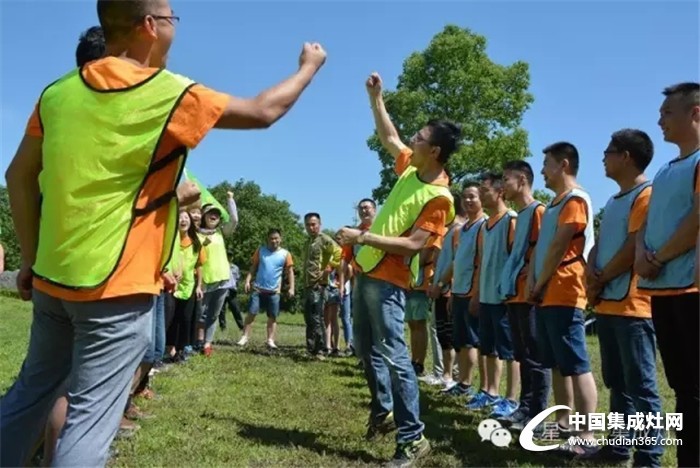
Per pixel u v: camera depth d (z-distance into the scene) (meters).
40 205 2.28
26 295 2.38
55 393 2.29
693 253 3.11
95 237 2.01
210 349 8.41
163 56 2.23
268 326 9.91
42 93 2.19
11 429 2.23
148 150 2.03
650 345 3.66
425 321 7.11
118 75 2.06
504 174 4.98
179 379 6.27
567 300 4.07
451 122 3.98
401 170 4.29
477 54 30.75
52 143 2.05
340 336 11.88
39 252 2.09
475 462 3.85
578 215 4.07
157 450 3.81
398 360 3.80
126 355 2.08
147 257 2.09
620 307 3.69
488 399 5.58
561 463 3.88
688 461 3.18
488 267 5.34
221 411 4.92
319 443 4.14
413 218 3.81
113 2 2.13
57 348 2.24
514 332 4.87
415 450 3.74
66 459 1.97
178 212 2.19
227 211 8.00
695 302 3.11
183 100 2.04
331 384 6.33
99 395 2.05
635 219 3.68
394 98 30.28
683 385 3.21
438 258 6.72
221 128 2.12
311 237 8.97
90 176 2.00
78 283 2.00
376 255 3.82
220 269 8.33
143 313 2.11
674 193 3.23
